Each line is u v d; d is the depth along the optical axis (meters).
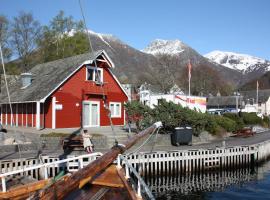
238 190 20.14
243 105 98.12
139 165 21.28
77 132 27.48
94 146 23.73
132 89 60.44
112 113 34.84
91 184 9.53
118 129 31.03
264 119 61.03
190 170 23.27
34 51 60.25
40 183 10.55
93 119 33.44
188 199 18.25
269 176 24.22
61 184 6.70
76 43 61.81
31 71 39.97
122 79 79.81
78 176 7.06
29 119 32.62
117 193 8.82
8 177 14.40
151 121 27.53
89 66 33.12
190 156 23.34
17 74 56.78
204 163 23.92
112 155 8.89
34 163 18.14
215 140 33.38
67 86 31.67
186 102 43.16
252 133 40.25
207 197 18.62
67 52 60.88
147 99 45.22
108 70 34.62
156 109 28.42
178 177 22.78
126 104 29.55
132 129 30.48
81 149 22.05
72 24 62.41
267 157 30.77
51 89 30.44
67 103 31.61
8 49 56.19
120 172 10.80
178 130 26.83
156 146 26.19
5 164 17.20
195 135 30.92
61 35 61.94
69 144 22.08
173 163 22.75
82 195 8.65
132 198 8.22
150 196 7.12
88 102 33.06
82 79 32.69
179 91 77.50
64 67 34.19
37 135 24.73
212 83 105.75
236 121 43.69
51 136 23.34
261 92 114.81
